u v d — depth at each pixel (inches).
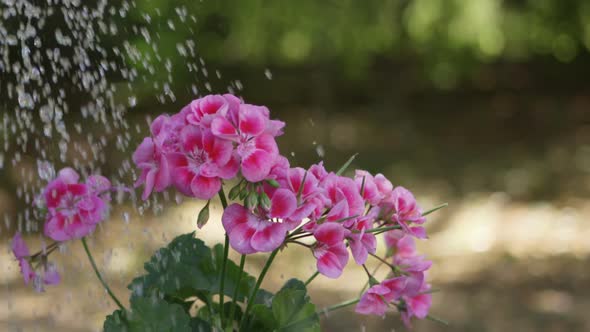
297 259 321.1
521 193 465.7
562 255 358.9
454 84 661.3
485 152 574.9
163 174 62.0
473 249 373.1
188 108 65.4
